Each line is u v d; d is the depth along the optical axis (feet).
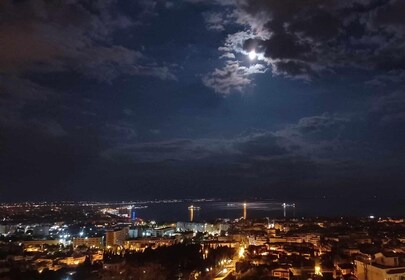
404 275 613.11
